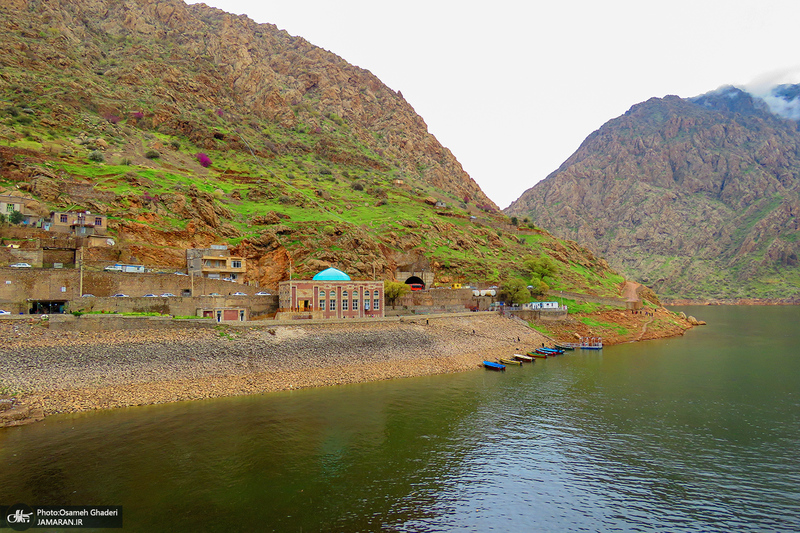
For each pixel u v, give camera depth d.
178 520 32.44
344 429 50.88
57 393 53.47
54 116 143.62
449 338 92.88
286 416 54.09
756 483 40.03
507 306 126.38
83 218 92.56
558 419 55.91
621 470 42.44
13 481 37.12
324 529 32.09
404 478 40.09
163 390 58.59
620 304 142.12
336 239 120.06
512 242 174.38
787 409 60.34
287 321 79.69
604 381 75.00
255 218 123.25
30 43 170.62
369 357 78.19
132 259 93.19
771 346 114.00
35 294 68.94
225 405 57.47
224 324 72.56
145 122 173.00
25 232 86.81
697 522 34.16
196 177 147.50
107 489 36.34
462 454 45.31
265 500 35.69
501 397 64.75
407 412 57.28
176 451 43.62
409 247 141.00
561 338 115.81
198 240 107.56
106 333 63.41
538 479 40.59
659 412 58.94
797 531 32.84
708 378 77.56
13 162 108.31
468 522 33.75
